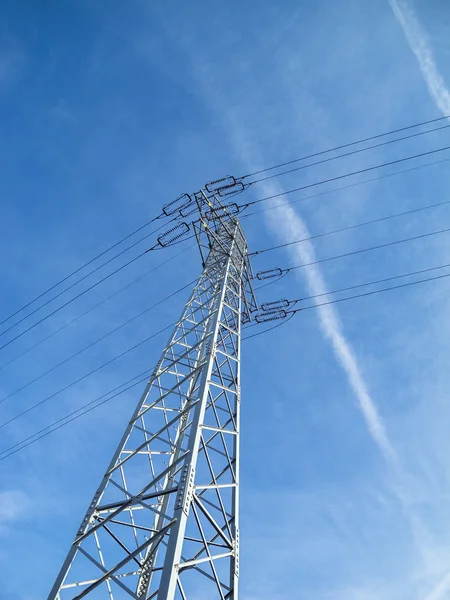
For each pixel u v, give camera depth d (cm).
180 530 1281
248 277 3541
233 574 1433
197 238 3419
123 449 1814
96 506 1606
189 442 1566
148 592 1533
